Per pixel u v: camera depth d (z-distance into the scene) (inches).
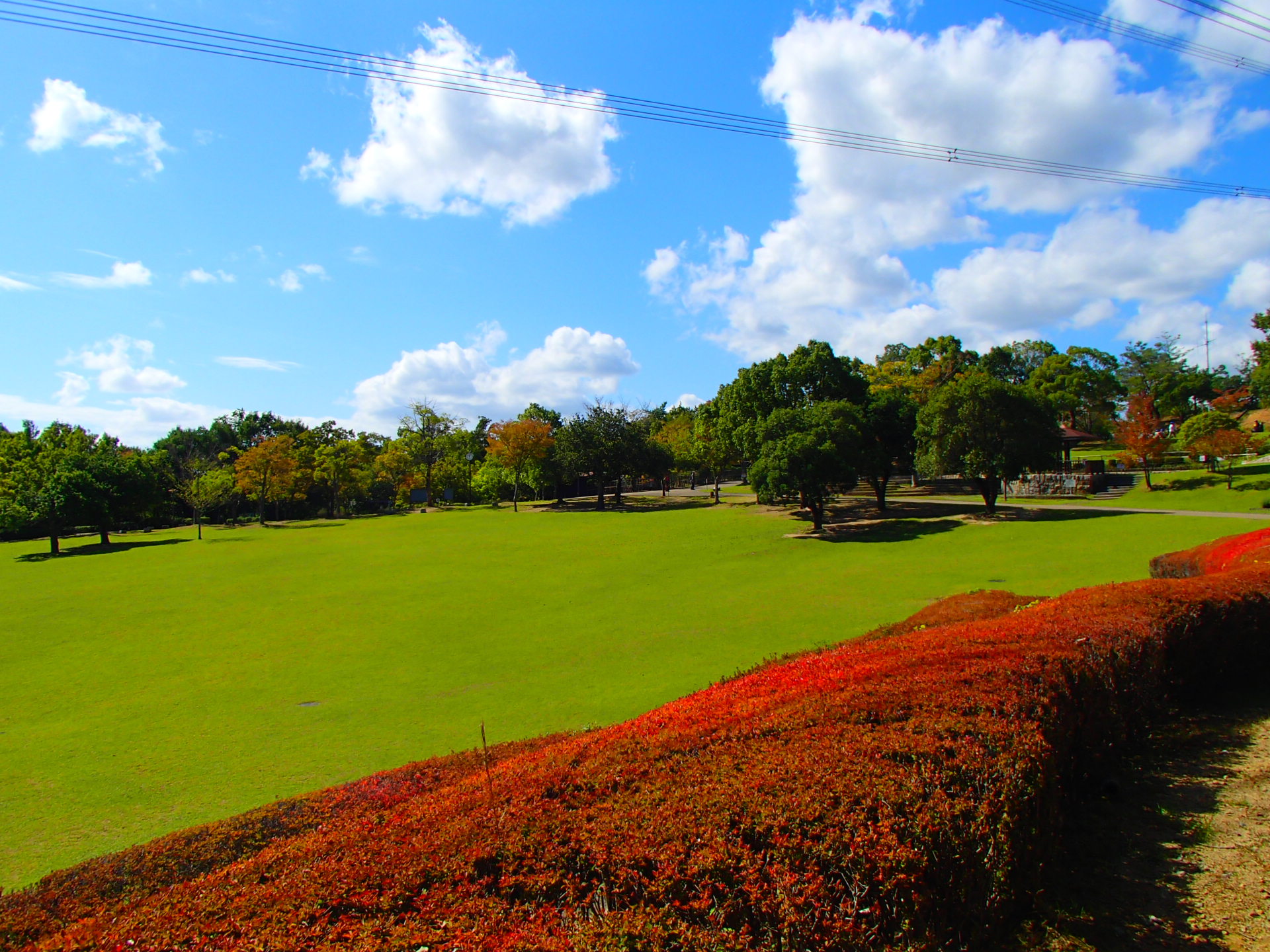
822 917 108.7
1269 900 142.5
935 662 209.6
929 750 143.3
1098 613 269.3
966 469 1432.1
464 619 839.7
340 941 104.8
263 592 1087.0
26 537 2218.3
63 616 934.4
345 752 423.2
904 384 2447.1
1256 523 1082.7
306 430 3762.3
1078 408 2588.6
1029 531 1217.4
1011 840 136.8
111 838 325.4
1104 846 172.1
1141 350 2913.4
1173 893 149.3
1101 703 211.0
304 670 638.5
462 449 3673.7
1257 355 1941.4
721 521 1782.7
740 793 130.0
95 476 1855.3
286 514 3004.4
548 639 711.1
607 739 182.1
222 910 116.0
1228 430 1531.7
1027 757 146.8
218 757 427.5
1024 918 141.4
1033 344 3068.4
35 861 305.0
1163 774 213.5
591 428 2571.4
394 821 147.9
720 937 104.8
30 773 411.5
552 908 112.5
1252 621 301.1
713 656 591.5
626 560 1291.8
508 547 1561.3
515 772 168.6
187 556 1594.5
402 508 3287.4
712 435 2437.3
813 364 1878.7
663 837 120.1
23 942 141.7
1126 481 1781.5
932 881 120.4
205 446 3380.9
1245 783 200.1
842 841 116.4
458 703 513.0
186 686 603.5
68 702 566.6
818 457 1400.1
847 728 158.7
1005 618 288.8
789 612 746.8
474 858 122.0
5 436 2452.0
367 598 1016.9
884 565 1032.8
